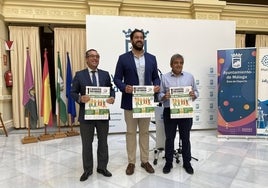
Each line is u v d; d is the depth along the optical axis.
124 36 5.44
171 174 3.10
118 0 5.98
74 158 3.82
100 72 3.02
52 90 7.38
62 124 6.15
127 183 2.84
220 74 4.93
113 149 4.30
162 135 3.63
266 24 7.11
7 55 5.99
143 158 3.20
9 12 5.79
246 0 7.57
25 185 2.84
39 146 4.55
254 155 3.86
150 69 3.03
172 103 2.99
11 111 6.15
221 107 4.96
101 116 2.88
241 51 4.78
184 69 5.70
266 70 4.71
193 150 4.14
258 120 4.80
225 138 4.97
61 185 2.82
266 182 2.85
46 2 5.91
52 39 7.94
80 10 6.14
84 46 6.31
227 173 3.12
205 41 5.77
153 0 6.36
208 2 6.39
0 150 4.30
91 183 2.85
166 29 5.61
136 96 2.91
